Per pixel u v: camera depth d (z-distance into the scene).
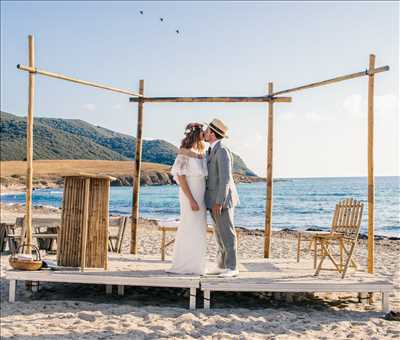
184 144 6.73
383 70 7.07
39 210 30.25
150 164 108.62
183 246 6.80
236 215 36.56
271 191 9.44
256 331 5.48
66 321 5.79
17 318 5.91
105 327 5.52
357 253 13.30
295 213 38.03
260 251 13.73
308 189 73.00
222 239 6.77
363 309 6.77
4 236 11.50
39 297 7.16
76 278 6.57
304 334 5.36
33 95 7.40
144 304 6.86
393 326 5.80
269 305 6.91
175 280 6.45
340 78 7.68
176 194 62.31
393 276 9.48
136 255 8.93
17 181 86.50
